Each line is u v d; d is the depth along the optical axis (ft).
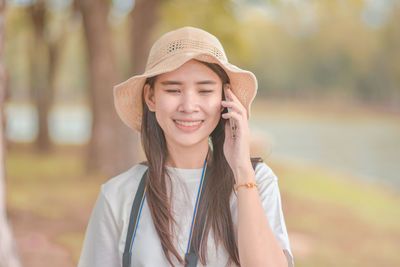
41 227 26.02
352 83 227.20
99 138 43.96
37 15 63.31
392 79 209.56
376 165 67.36
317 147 90.38
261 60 240.12
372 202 40.24
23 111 190.19
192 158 5.87
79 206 31.94
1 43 13.47
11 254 11.75
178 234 5.57
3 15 13.35
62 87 229.86
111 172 43.52
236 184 5.38
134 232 5.64
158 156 5.92
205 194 5.69
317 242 26.48
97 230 5.92
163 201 5.63
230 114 5.55
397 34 199.41
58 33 66.13
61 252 21.56
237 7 43.16
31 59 67.41
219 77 5.61
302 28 222.28
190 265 5.41
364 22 205.26
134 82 5.90
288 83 247.70
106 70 43.39
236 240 5.55
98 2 42.37
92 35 42.70
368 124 156.66
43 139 66.13
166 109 5.54
